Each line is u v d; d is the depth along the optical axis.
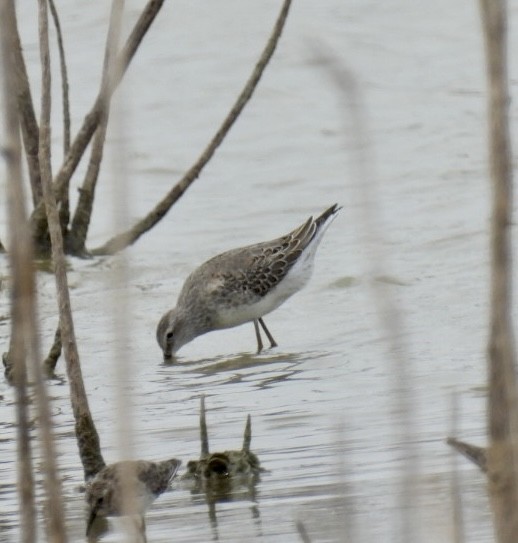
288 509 9.43
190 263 17.94
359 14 30.61
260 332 15.65
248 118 25.03
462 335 14.09
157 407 12.61
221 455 10.53
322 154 22.81
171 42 29.23
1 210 20.11
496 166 5.80
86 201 17.83
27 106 17.08
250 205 20.52
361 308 15.64
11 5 9.12
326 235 18.73
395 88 26.39
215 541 8.94
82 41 28.58
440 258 16.98
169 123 24.92
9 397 12.98
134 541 7.30
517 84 25.83
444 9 30.80
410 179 21.03
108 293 16.30
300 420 11.80
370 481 9.80
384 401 12.12
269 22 30.25
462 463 10.01
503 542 6.09
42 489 10.16
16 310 6.75
